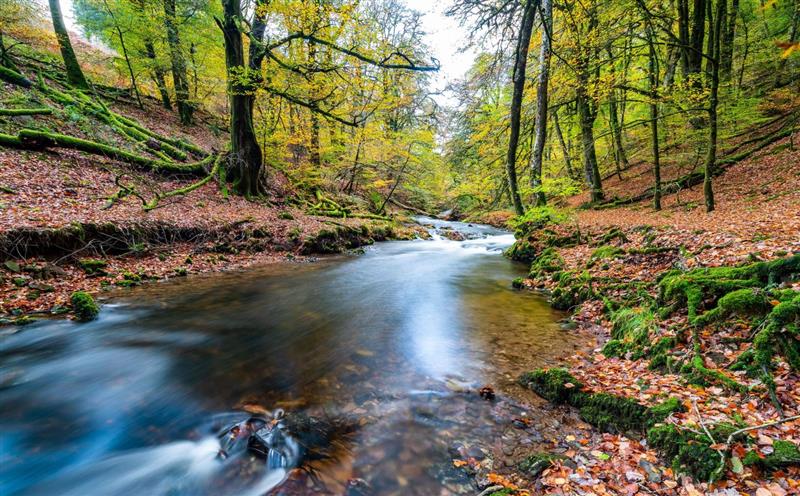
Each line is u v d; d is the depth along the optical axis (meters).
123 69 19.42
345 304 7.09
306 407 3.64
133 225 8.84
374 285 8.59
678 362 3.78
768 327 3.37
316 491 2.63
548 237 11.28
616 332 5.10
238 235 11.36
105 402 3.70
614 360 4.42
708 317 3.99
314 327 5.85
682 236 7.07
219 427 3.34
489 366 4.46
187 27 17.45
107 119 14.51
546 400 3.73
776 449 2.44
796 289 3.65
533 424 3.37
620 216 13.09
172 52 17.70
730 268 4.61
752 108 12.77
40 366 4.34
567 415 3.48
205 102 25.27
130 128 14.97
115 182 11.36
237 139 15.53
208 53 18.98
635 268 6.68
